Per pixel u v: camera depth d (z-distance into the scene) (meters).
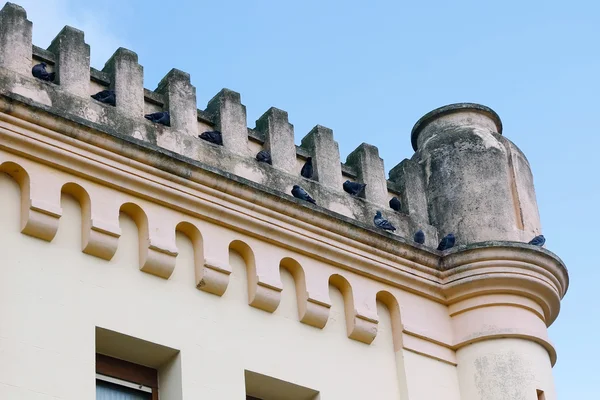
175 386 21.47
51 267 20.94
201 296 22.20
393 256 24.20
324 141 24.92
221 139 23.61
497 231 25.16
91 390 20.41
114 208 21.73
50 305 20.66
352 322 23.53
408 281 24.33
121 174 21.83
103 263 21.44
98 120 22.34
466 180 25.59
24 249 20.83
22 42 22.27
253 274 22.75
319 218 23.47
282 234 23.11
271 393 22.61
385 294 24.14
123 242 21.78
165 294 21.83
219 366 21.83
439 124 26.53
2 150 21.06
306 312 23.05
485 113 26.62
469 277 24.45
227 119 23.89
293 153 24.45
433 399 23.77
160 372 21.81
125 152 21.88
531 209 25.80
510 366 24.08
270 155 24.08
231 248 22.81
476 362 24.22
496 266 24.45
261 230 22.95
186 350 21.62
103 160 21.72
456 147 25.92
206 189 22.52
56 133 21.38
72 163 21.50
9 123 21.06
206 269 22.22
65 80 22.34
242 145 23.84
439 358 24.22
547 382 24.25
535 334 24.44
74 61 22.58
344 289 23.75
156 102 23.44
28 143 21.14
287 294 23.14
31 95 21.84
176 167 22.28
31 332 20.33
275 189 23.30
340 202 24.50
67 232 21.33
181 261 22.22
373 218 24.80
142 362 21.70
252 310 22.62
